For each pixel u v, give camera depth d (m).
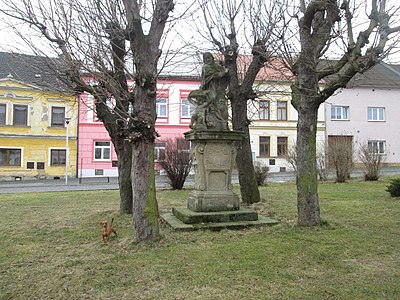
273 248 5.46
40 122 28.62
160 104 30.34
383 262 4.86
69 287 4.09
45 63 7.05
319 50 6.92
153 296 3.80
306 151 6.96
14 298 3.84
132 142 5.72
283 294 3.82
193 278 4.28
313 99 6.83
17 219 8.48
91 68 6.25
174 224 6.97
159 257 5.06
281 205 9.77
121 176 8.84
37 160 28.45
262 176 16.56
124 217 8.23
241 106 10.58
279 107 32.88
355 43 6.18
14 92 28.02
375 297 3.73
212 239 6.03
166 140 18.06
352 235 6.22
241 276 4.33
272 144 32.66
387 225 7.07
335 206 9.38
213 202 7.48
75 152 29.22
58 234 6.80
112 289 4.01
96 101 7.70
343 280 4.21
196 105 7.98
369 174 17.98
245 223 7.00
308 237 6.06
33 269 4.75
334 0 6.39
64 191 16.61
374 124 34.28
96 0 5.95
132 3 5.69
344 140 18.95
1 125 27.64
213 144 7.70
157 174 23.11
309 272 4.47
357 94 33.97
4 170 27.50
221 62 10.64
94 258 5.13
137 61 5.75
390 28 5.82
